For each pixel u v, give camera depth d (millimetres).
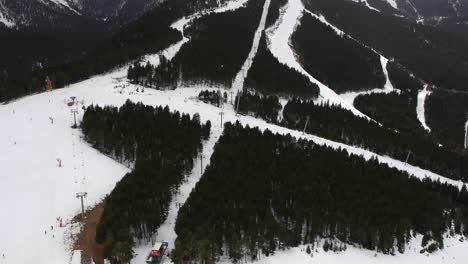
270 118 137125
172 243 69875
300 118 139250
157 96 131875
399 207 84750
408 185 95188
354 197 84500
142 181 77500
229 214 72500
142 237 70375
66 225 71625
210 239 65500
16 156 91500
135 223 68688
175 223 72750
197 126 104188
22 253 65750
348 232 77000
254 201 77938
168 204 78000
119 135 95062
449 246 82688
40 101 122812
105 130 96250
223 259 68125
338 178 90375
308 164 92938
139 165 83438
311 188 84125
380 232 76250
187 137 97500
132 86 139000
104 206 74250
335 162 96250
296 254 70875
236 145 97188
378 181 92438
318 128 134625
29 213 74250
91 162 91000
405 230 79000
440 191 100125
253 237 68438
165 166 83875
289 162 93000
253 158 91812
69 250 66375
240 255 67562
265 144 99500
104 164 91062
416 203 87688
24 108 117312
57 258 64812
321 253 72062
